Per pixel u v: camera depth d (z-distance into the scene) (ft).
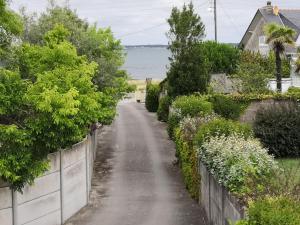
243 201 32.17
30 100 38.88
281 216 24.91
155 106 136.67
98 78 72.74
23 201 41.45
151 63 623.36
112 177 65.77
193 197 54.85
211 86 99.60
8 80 39.09
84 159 53.01
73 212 49.44
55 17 72.79
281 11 167.84
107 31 79.87
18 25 46.88
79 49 72.54
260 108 81.51
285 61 125.39
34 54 49.08
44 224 44.24
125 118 123.44
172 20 96.27
